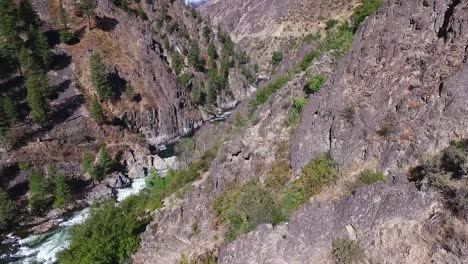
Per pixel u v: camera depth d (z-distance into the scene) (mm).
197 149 67562
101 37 115625
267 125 41844
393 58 31625
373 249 23094
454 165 22891
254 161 38594
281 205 31688
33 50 100000
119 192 76125
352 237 24391
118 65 110562
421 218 22359
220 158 42156
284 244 26859
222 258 30203
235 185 38688
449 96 25766
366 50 33875
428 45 29812
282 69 69438
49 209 67688
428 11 30828
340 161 30219
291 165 35250
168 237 39250
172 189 47719
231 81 140875
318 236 25766
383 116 29188
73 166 80812
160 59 124312
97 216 45688
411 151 25859
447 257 20078
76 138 87875
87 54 107875
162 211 43062
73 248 41594
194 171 48031
